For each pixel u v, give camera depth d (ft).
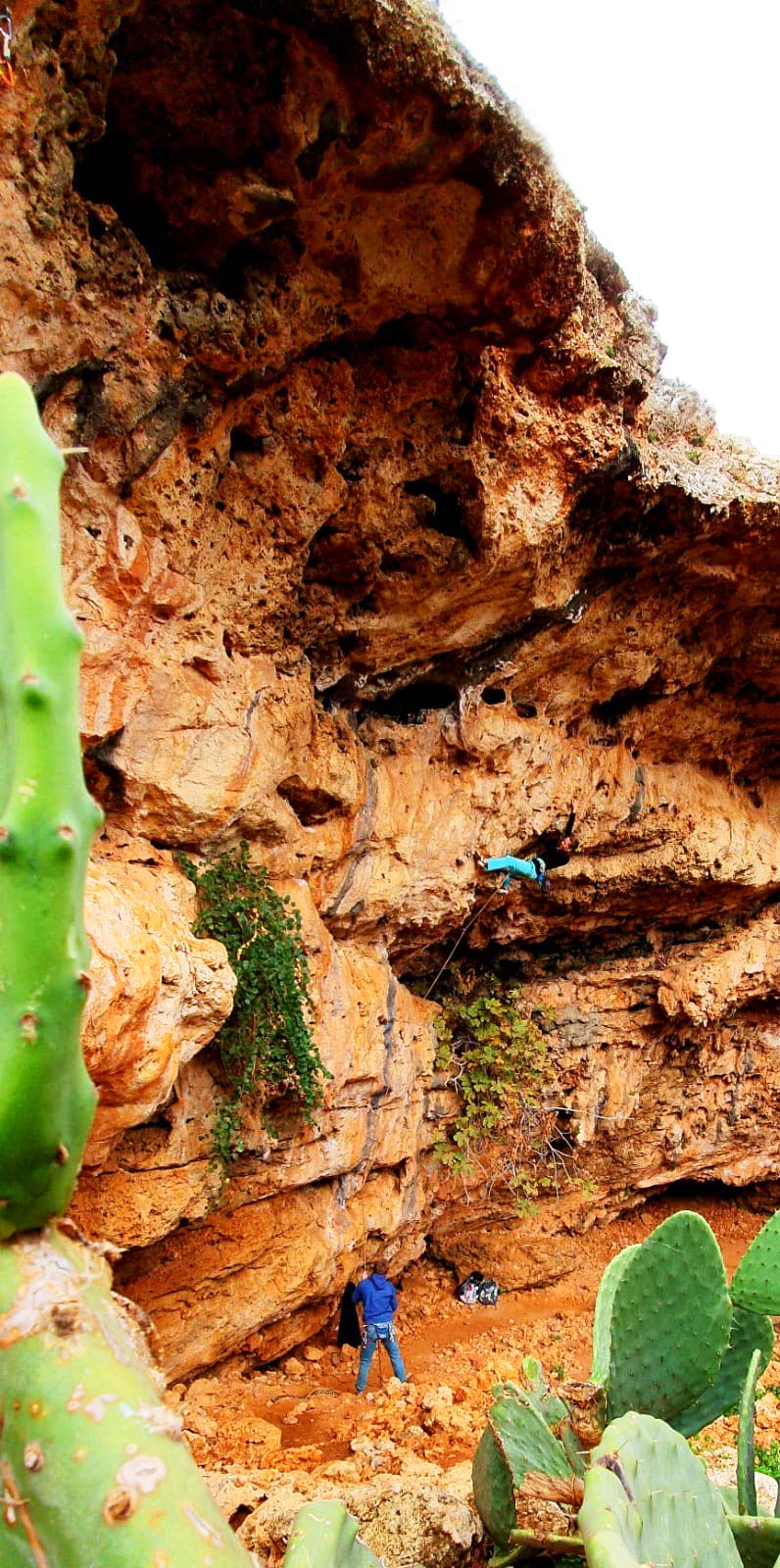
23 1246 4.49
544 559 23.88
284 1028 21.85
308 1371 25.81
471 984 34.81
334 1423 22.38
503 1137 33.60
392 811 26.78
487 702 28.30
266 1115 23.50
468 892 30.01
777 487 25.62
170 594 18.51
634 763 32.89
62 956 4.15
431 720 27.71
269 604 21.26
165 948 17.46
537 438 21.22
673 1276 11.08
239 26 13.09
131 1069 16.46
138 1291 21.11
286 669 22.94
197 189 15.14
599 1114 35.76
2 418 4.58
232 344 16.75
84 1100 4.46
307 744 23.72
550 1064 34.55
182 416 17.25
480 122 14.75
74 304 14.56
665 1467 6.99
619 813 32.35
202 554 19.16
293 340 17.74
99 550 17.01
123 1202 19.11
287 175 15.06
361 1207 27.94
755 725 34.78
